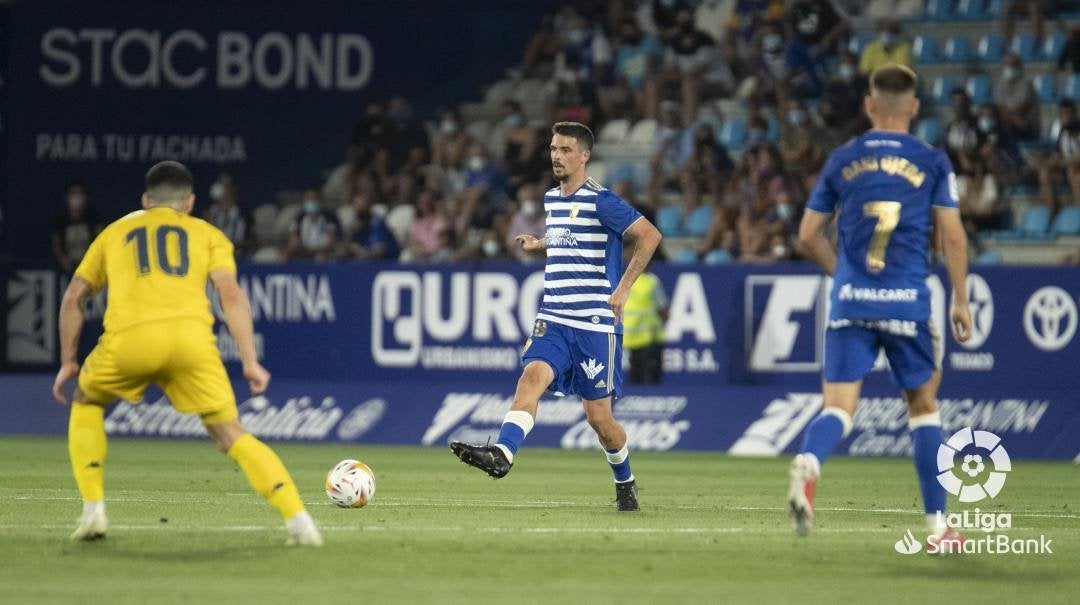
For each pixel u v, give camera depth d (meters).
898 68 26.83
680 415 66.69
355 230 80.81
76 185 83.00
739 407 66.19
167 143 89.12
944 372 65.62
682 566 24.72
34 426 70.56
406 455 60.47
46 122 88.62
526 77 90.94
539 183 83.88
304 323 71.19
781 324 67.00
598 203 32.66
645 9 91.88
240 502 36.88
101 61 88.75
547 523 31.97
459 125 88.25
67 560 24.56
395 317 70.44
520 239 34.22
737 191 79.00
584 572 23.88
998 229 79.06
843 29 87.56
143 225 26.34
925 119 85.69
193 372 25.84
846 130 84.00
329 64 90.06
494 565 24.53
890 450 64.69
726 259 76.06
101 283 27.06
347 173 86.69
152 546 26.47
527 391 32.38
